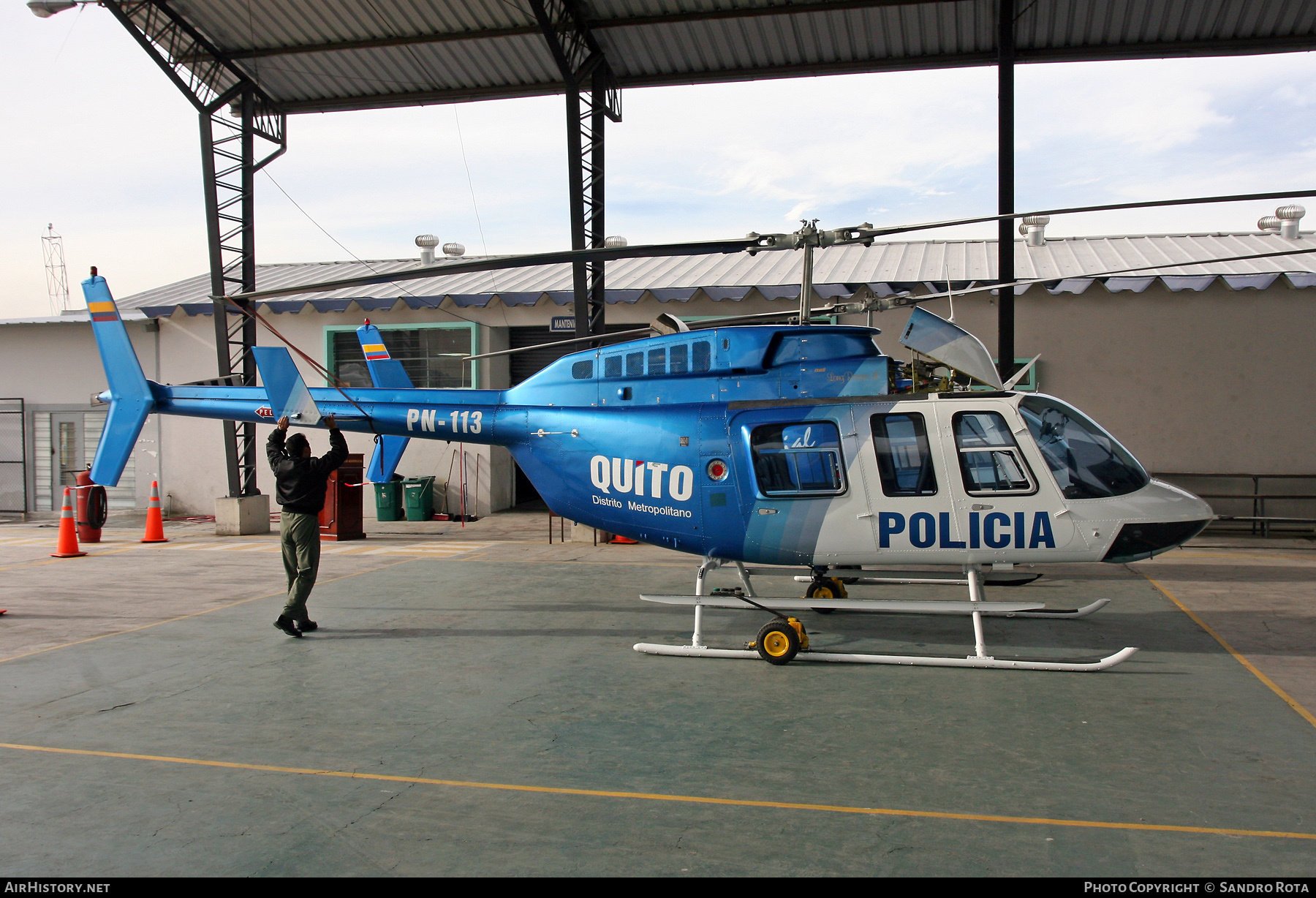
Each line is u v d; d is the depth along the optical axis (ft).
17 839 11.60
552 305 54.08
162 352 57.93
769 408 21.57
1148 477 21.12
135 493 59.72
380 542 44.42
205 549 42.04
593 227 43.80
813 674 19.26
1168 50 40.68
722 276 53.78
